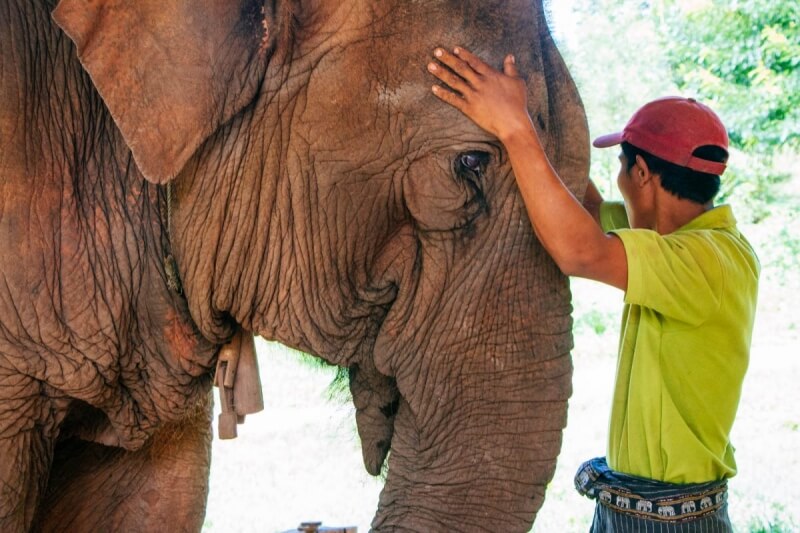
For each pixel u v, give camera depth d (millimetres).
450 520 2844
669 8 13156
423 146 2766
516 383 2842
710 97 12711
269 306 2996
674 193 3156
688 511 3047
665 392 3068
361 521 5828
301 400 8883
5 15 2914
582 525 5605
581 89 2996
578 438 7461
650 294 2902
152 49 2619
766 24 12711
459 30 2701
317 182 2842
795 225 11906
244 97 2771
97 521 3609
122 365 3115
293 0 2770
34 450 3053
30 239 2861
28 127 2881
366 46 2738
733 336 3074
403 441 2943
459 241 2840
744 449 7121
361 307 2965
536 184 2678
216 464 7070
